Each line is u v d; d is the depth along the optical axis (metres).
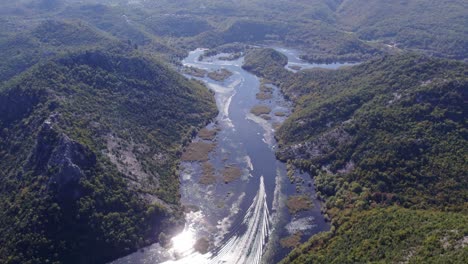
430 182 139.88
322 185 156.25
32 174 134.62
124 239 129.62
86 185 131.38
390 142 155.62
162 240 134.00
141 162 160.88
